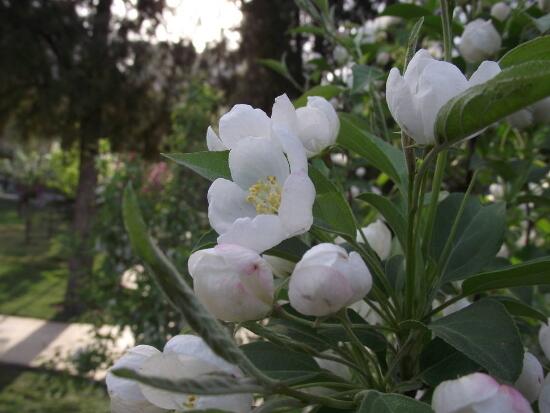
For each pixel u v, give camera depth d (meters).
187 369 0.15
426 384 0.19
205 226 0.89
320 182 0.19
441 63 0.16
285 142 0.17
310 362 0.19
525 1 0.30
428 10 0.34
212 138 0.19
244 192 0.18
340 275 0.15
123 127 1.95
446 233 0.22
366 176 0.48
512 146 0.37
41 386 1.14
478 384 0.14
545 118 0.24
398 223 0.20
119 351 0.92
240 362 0.12
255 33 1.28
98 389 0.93
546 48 0.17
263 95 1.32
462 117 0.15
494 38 0.28
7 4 1.81
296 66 1.09
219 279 0.15
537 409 0.18
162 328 0.80
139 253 0.11
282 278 0.20
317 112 0.20
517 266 0.17
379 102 0.30
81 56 1.85
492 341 0.16
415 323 0.17
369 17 0.97
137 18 1.88
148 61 1.92
